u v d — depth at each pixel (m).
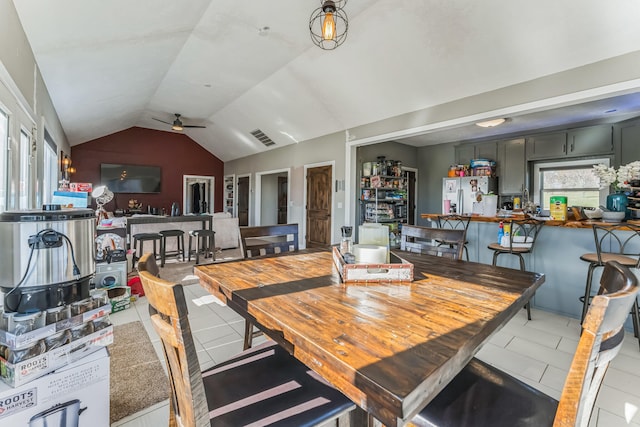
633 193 3.09
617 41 2.65
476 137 6.38
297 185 6.97
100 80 4.40
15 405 1.11
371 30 3.46
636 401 1.73
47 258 1.22
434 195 7.23
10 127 2.35
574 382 0.70
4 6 2.09
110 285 3.12
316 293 1.13
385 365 0.65
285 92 5.39
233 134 8.09
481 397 1.00
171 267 4.88
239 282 1.27
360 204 5.96
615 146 4.75
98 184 8.38
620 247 2.66
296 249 2.32
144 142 9.07
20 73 2.50
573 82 2.99
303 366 1.16
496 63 3.26
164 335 0.80
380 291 1.16
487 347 2.35
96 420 1.32
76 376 1.26
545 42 2.88
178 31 3.64
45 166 4.15
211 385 1.06
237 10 3.31
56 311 1.22
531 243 2.91
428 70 3.68
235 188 9.65
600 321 0.65
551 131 5.42
